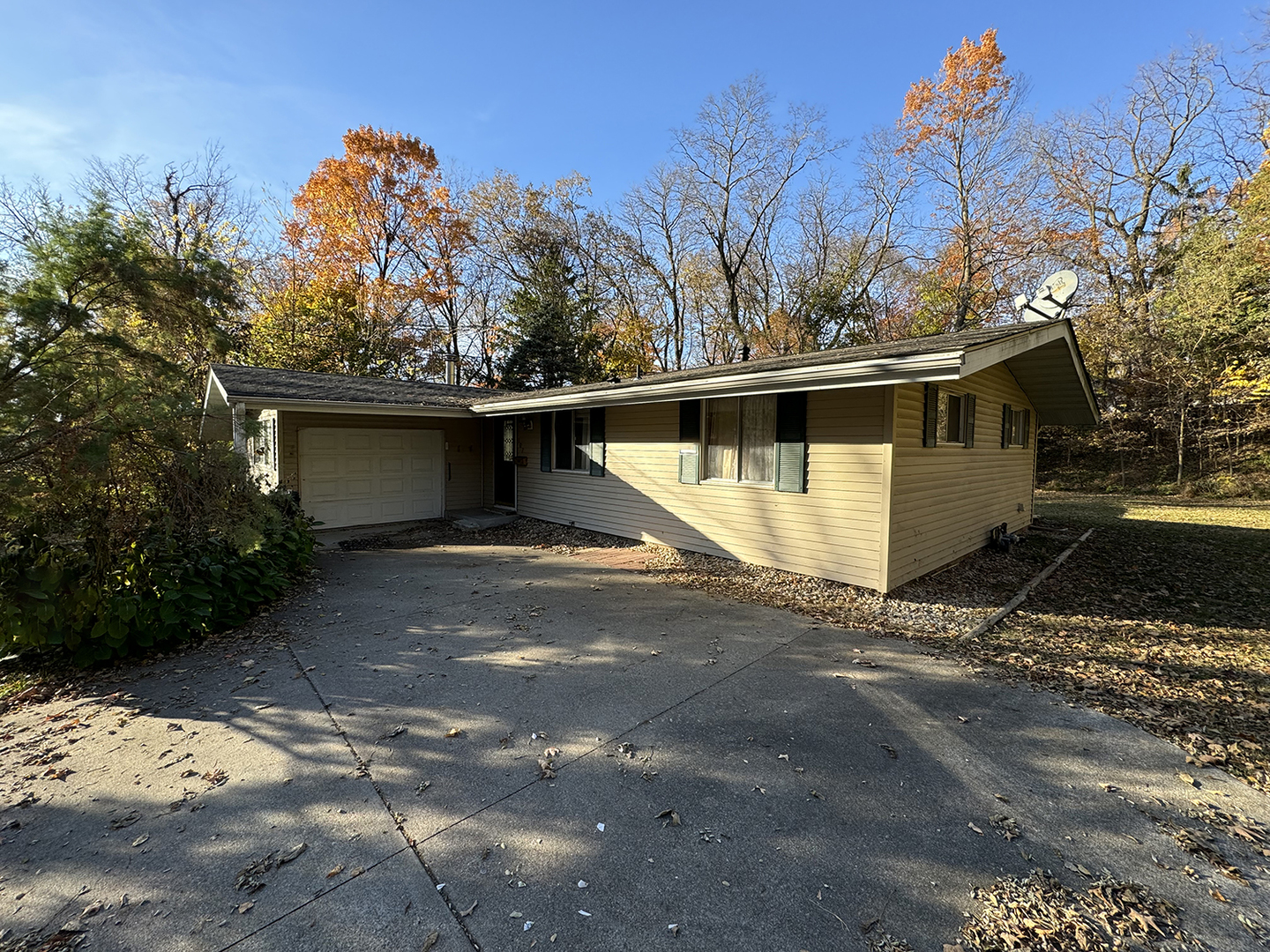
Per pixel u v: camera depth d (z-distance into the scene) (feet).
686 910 7.27
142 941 6.79
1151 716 12.30
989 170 66.03
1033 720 12.13
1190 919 7.06
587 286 87.51
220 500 17.30
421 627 18.19
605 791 9.70
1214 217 54.03
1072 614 19.75
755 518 25.48
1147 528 37.19
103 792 9.66
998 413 31.30
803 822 8.91
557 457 37.22
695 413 27.81
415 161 78.69
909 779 10.04
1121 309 61.87
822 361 20.65
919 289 74.90
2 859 8.14
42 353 15.03
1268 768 10.34
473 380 89.25
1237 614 19.75
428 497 40.86
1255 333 48.52
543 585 23.29
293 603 20.76
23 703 13.14
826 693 13.46
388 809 9.20
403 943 6.75
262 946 6.71
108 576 15.52
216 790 9.71
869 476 21.36
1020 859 8.13
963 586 23.02
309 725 11.93
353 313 69.51
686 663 15.25
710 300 84.17
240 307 23.09
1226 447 54.85
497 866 8.00
